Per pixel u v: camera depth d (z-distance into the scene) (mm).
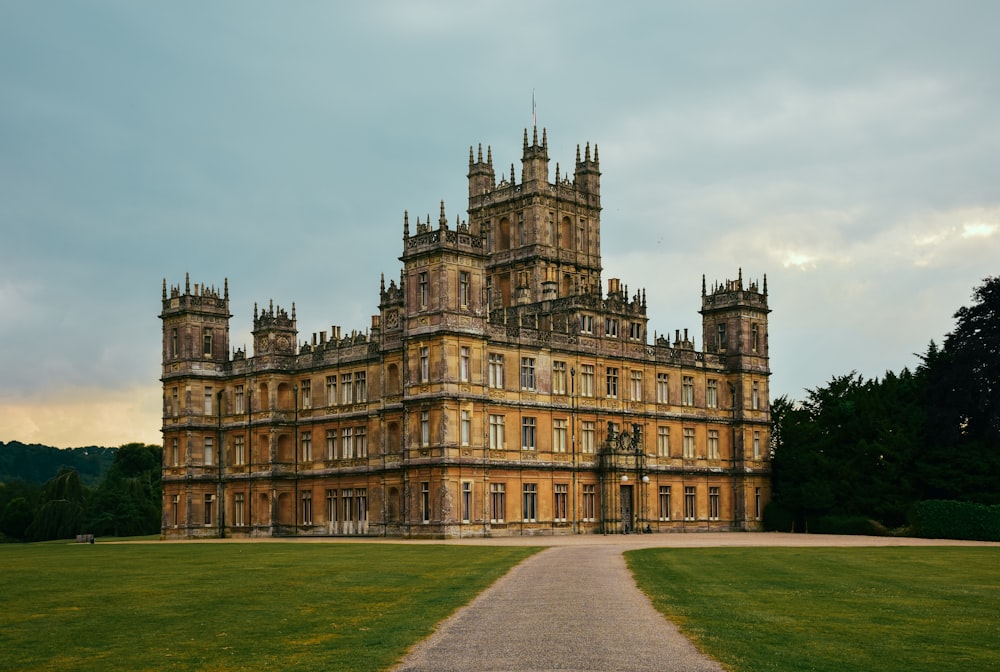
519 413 96438
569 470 100375
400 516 94938
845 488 109125
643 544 76188
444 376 89188
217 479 113562
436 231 90812
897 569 52812
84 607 37312
